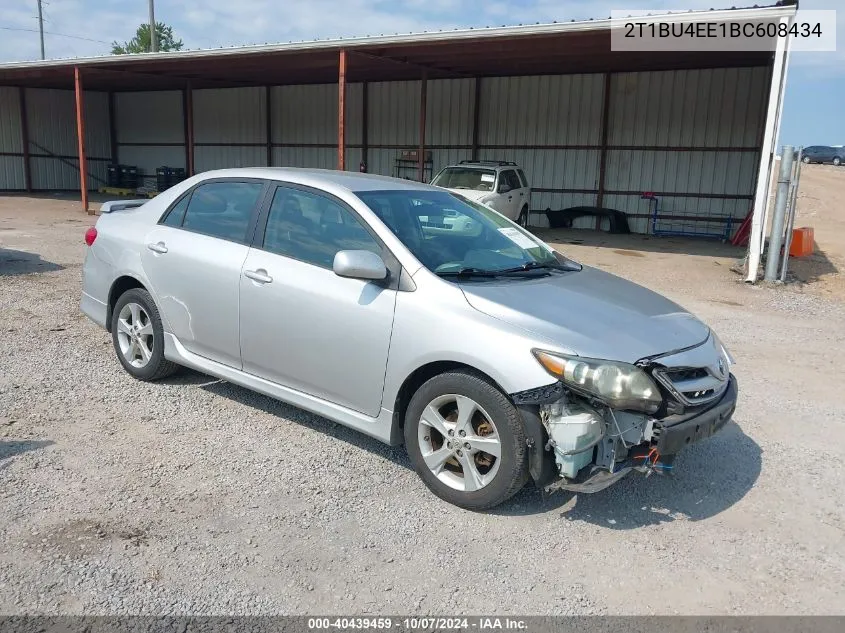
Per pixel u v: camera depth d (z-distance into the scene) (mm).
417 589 3020
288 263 4285
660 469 3559
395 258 3912
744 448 4715
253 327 4426
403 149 22719
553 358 3314
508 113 20812
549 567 3230
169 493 3711
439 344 3602
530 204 20422
